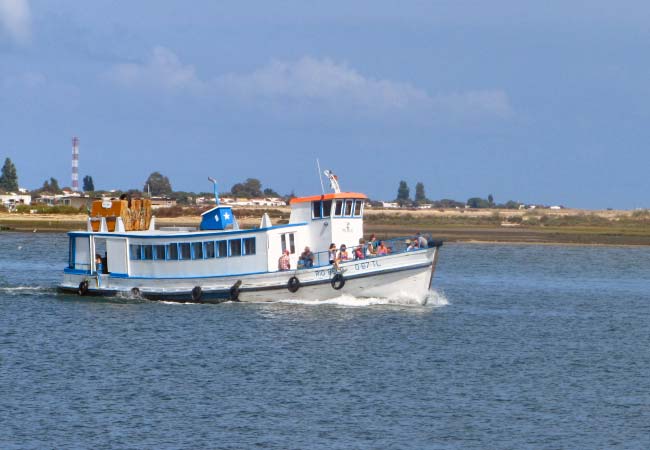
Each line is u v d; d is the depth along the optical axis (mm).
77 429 81250
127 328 122188
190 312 132500
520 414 87062
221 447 77438
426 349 112312
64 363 103625
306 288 134750
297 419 84500
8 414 84875
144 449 76812
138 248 142625
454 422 84438
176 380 96750
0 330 121375
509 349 114375
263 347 111562
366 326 123438
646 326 134000
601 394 94000
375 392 93312
